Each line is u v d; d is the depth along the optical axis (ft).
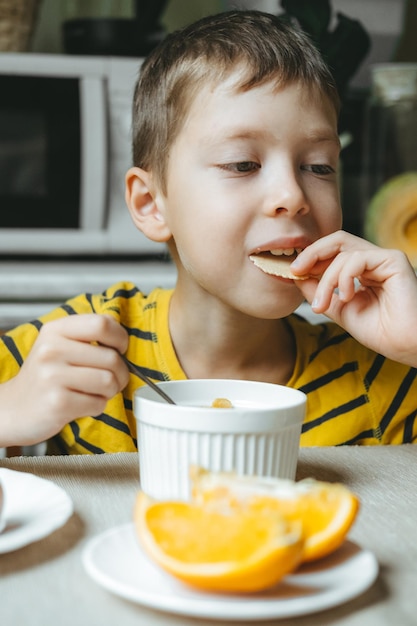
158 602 1.33
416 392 3.40
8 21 6.64
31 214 6.47
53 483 1.96
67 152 6.43
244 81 2.81
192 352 3.35
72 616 1.38
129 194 3.40
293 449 2.07
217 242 2.86
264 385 2.35
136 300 3.67
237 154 2.80
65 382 2.32
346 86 6.50
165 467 2.01
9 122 6.35
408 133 6.66
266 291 2.88
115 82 6.40
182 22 8.11
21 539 1.61
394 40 7.32
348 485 2.16
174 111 3.01
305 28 6.31
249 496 1.54
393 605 1.44
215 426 1.95
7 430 2.36
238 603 1.35
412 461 2.43
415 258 6.32
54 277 6.03
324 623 1.37
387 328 2.72
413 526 1.84
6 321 5.90
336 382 3.39
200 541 1.41
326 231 2.91
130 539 1.61
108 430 3.19
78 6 7.83
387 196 6.30
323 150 2.88
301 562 1.51
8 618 1.37
